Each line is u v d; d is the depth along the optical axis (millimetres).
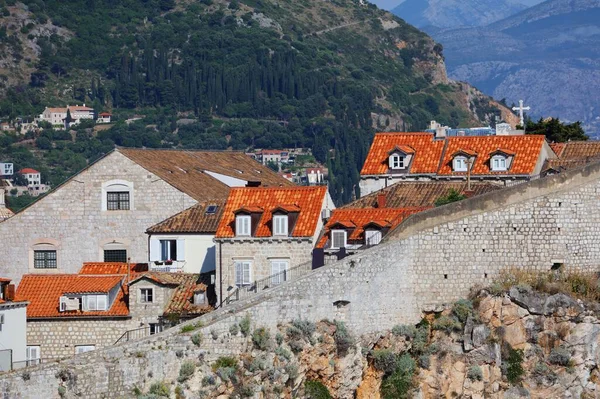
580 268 189500
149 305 196625
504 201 189000
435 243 187625
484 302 186250
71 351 197000
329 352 182500
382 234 193375
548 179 189500
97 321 197000
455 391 184000
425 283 187500
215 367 178250
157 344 177125
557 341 185375
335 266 184125
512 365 184625
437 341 185750
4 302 190000
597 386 184625
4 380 167250
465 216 188250
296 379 180750
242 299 183750
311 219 196500
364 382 184125
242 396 177875
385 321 186125
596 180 190250
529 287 186125
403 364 184000
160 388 175500
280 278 193125
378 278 185875
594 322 185500
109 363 173750
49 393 169875
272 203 199500
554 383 184125
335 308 184250
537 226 188750
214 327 179125
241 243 196875
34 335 197250
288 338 181750
